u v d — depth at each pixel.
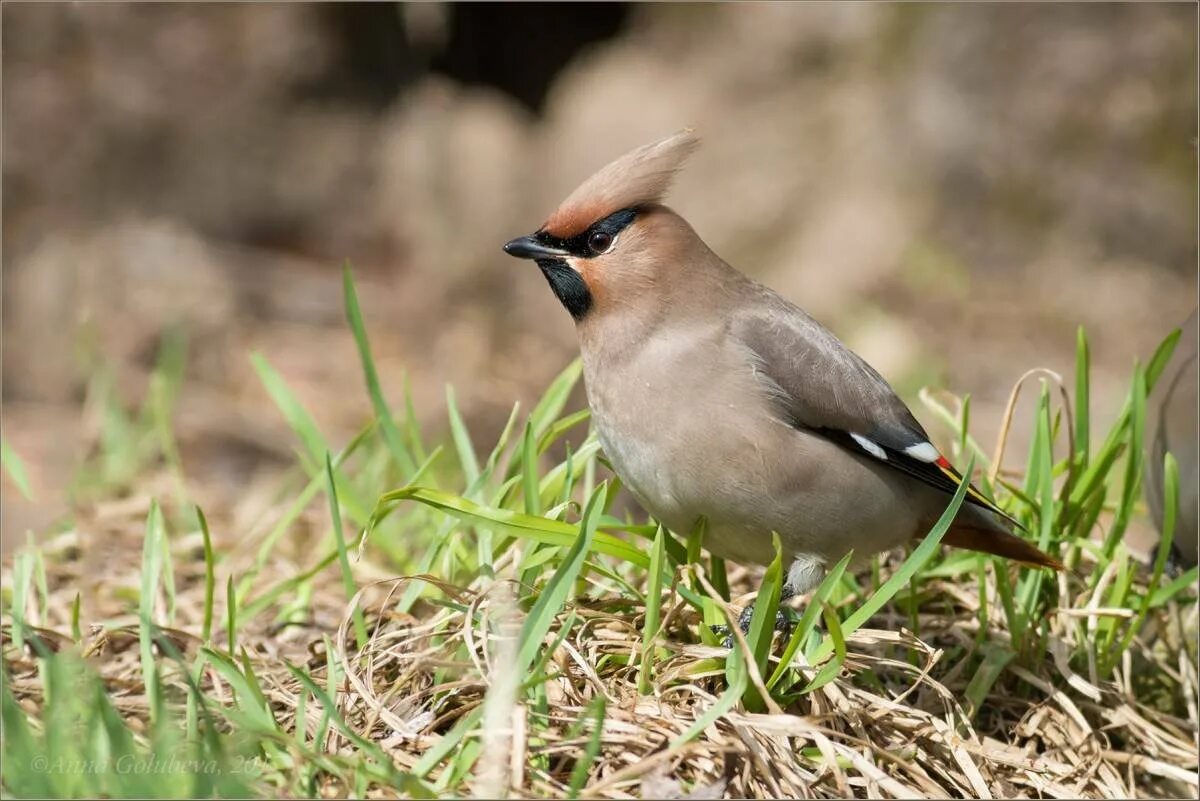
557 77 21.50
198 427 14.84
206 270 18.08
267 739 6.52
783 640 8.25
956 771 7.21
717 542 8.32
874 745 6.84
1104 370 17.52
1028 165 19.08
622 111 20.80
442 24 20.28
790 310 8.50
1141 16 18.81
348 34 19.80
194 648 7.68
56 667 6.43
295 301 18.19
